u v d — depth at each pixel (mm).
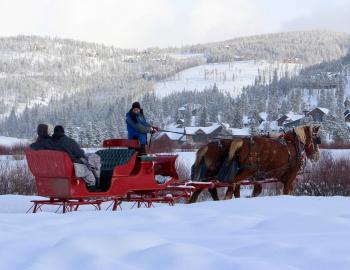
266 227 7000
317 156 15469
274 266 4746
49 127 11430
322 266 4875
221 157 13828
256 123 119375
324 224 7027
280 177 14453
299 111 169000
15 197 15008
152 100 173625
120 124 115500
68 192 10625
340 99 176000
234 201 9781
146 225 7207
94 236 5820
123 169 11344
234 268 4715
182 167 22016
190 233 6660
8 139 79938
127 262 5055
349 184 19672
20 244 5738
